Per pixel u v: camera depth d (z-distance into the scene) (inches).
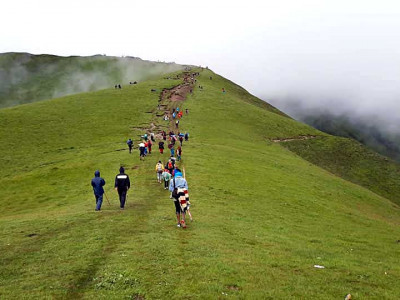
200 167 1692.9
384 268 616.7
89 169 1820.9
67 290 445.1
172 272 496.7
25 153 2385.6
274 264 561.6
